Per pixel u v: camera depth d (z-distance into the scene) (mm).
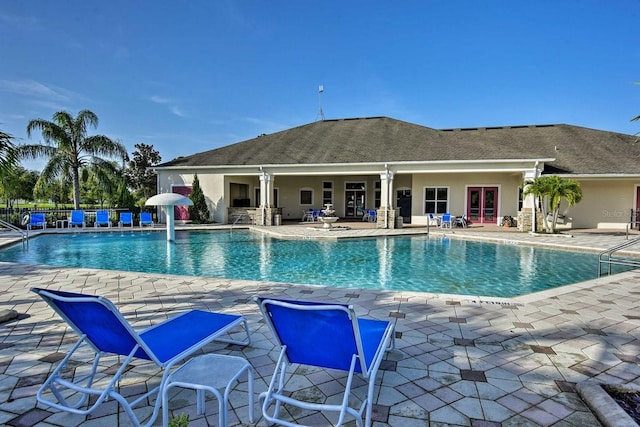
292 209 25312
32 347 3781
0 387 2982
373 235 15273
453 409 2670
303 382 3094
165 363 2625
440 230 17156
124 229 17641
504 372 3240
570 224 18578
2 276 7379
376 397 2842
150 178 37469
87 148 20594
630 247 11891
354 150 20422
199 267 9695
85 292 6078
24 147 19094
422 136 21453
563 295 5820
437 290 7348
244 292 6074
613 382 3045
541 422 2504
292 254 11672
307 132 24047
